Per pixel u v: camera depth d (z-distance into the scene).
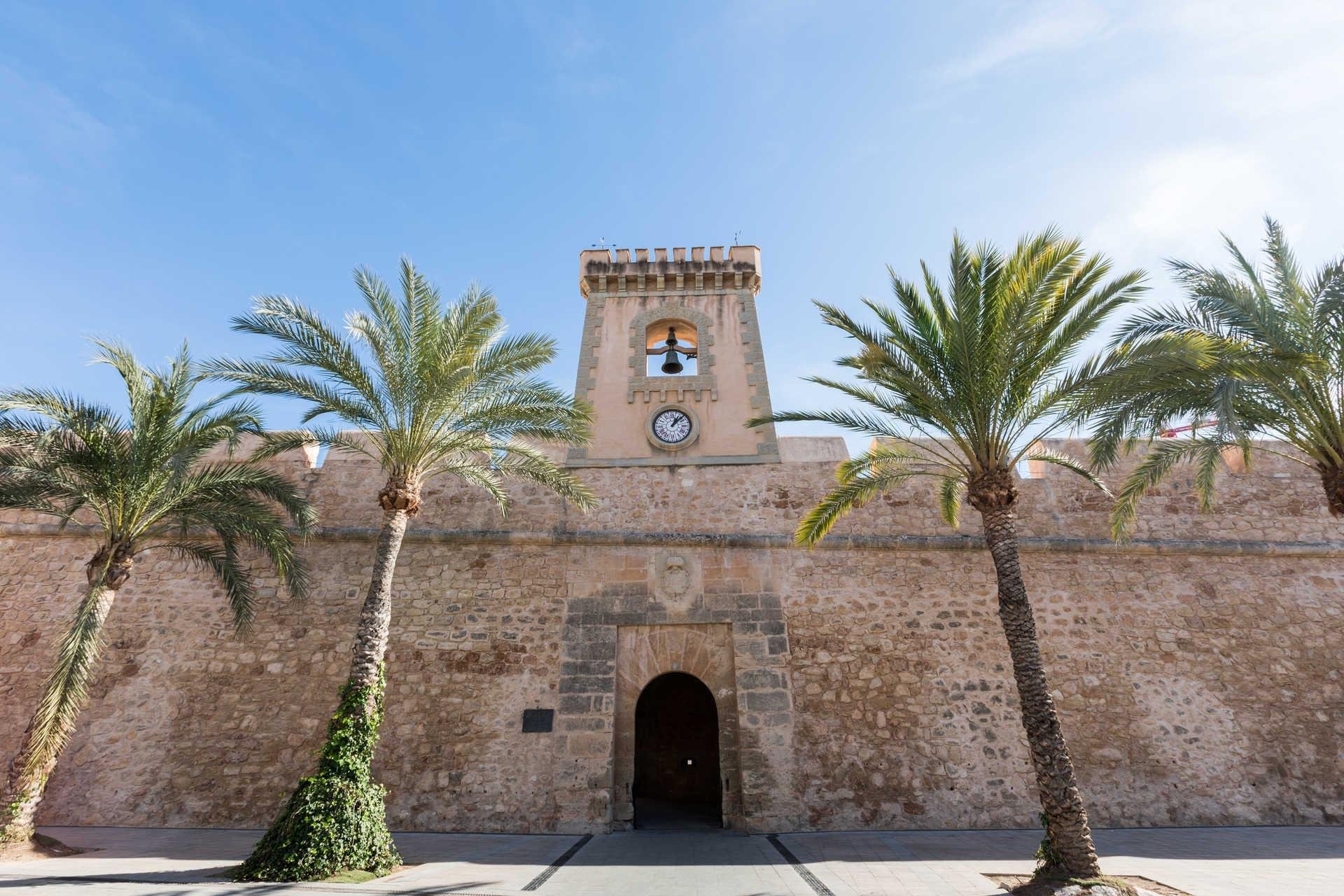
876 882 8.00
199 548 12.87
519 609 14.16
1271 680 13.70
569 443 14.66
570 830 12.30
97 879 7.76
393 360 11.51
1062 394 9.96
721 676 13.73
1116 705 13.41
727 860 9.54
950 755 12.96
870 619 14.13
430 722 13.16
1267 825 12.42
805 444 18.09
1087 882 7.63
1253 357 10.32
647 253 19.83
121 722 13.01
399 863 9.09
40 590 14.13
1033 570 14.71
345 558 14.61
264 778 12.60
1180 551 14.85
